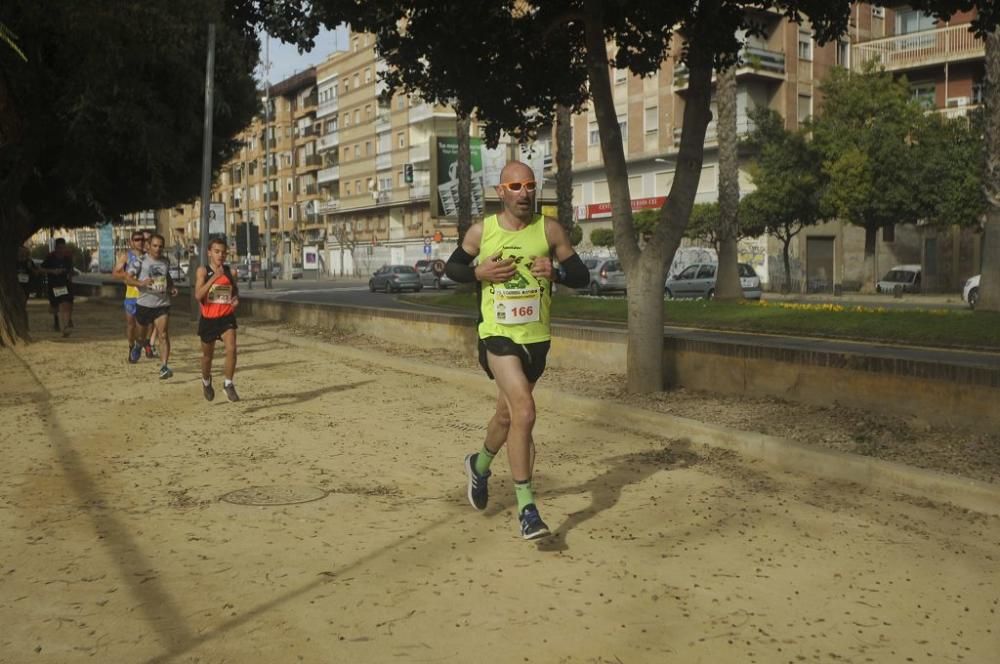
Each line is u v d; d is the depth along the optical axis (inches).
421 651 135.9
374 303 1294.3
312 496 228.1
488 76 449.1
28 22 590.2
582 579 168.2
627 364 371.9
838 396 311.0
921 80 1711.4
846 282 1884.8
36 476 248.1
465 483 243.3
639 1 374.0
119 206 1275.8
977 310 800.3
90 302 1336.1
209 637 140.4
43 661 131.4
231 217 4416.8
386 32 428.5
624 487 238.8
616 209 369.4
